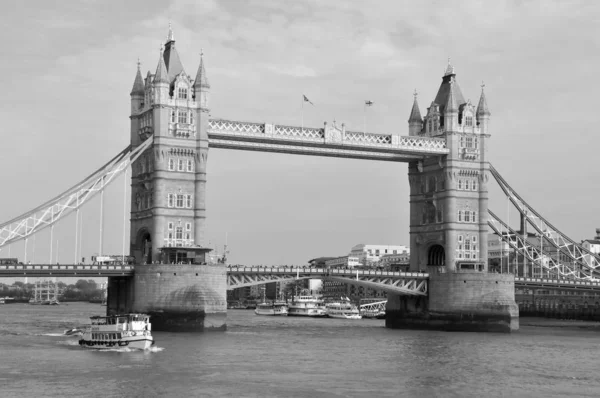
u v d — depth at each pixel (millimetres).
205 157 147000
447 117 170250
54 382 81250
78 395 74812
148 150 147375
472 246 170125
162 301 136250
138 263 144625
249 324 186375
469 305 161375
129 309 142000
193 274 137875
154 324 136250
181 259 142625
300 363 97375
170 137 144875
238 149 156000
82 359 97625
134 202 152625
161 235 143375
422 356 107562
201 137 146875
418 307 170500
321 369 92562
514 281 170000
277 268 153375
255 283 151875
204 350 108812
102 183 143250
